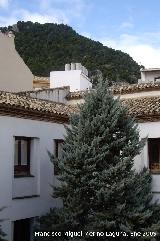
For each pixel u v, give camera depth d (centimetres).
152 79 2828
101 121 1355
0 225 1284
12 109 1423
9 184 1416
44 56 5559
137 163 1620
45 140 1606
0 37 2444
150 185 1524
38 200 1549
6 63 2477
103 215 1276
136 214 1286
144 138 1471
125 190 1319
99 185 1290
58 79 2859
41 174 1577
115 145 1344
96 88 1418
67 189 1333
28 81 2691
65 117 1661
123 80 5397
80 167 1335
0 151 1391
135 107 1708
